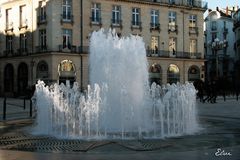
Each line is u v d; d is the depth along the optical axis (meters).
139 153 11.02
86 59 51.25
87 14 51.69
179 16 60.06
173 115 17.67
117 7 54.41
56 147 12.09
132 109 17.22
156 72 57.06
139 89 18.02
